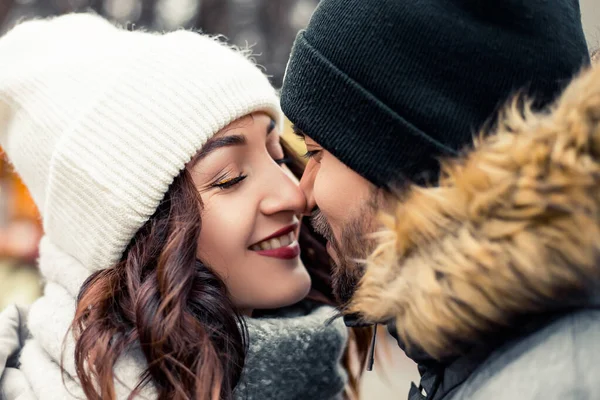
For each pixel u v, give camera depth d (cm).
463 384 72
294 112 99
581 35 86
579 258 59
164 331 96
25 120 122
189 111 107
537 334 67
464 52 82
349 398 153
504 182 62
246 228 111
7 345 121
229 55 118
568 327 64
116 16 318
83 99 114
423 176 85
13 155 129
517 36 81
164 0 321
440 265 67
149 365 97
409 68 86
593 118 59
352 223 95
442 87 84
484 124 79
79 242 113
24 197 303
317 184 100
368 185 93
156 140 106
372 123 89
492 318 65
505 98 82
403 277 73
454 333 69
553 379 61
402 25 86
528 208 60
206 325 103
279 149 127
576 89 64
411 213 70
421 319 69
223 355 102
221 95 109
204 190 109
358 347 154
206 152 108
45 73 121
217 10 319
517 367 65
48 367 108
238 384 109
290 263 120
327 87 93
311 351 116
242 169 113
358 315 96
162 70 110
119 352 97
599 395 58
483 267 63
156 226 108
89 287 106
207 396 93
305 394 116
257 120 116
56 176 112
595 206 58
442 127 85
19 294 283
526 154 62
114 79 111
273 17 329
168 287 99
